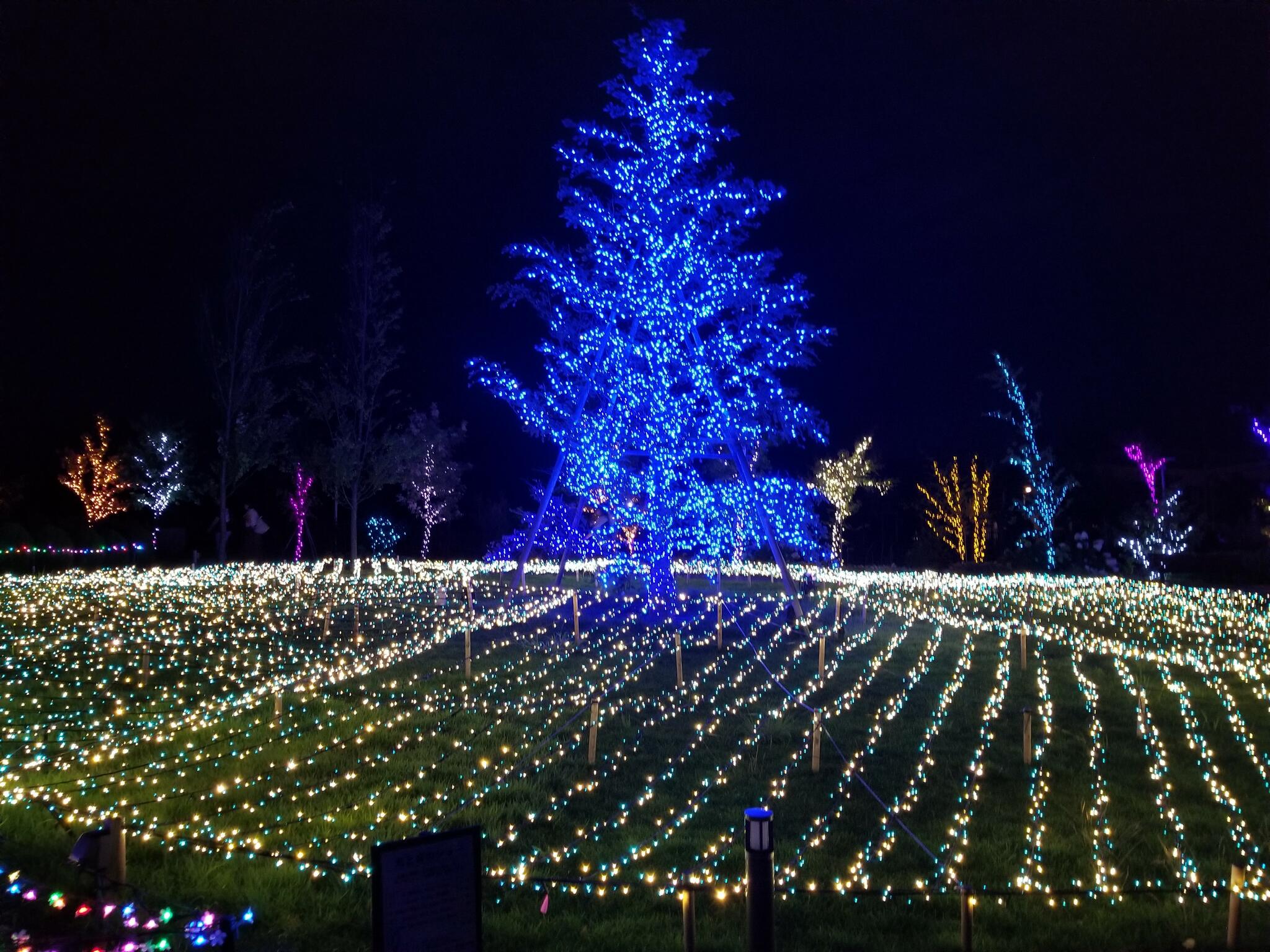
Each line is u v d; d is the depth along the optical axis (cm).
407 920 425
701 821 803
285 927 580
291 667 1515
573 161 1945
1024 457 3316
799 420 1998
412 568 3469
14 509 3766
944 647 1698
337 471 3441
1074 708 1209
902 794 873
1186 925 599
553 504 2339
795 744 1046
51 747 1012
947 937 582
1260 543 3394
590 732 977
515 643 1714
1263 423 3250
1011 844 751
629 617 1991
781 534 2016
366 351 3481
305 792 865
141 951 501
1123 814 823
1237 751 1021
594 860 714
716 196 1939
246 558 3906
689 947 520
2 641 1717
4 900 581
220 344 3462
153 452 3809
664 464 1988
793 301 1970
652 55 1912
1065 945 573
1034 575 3172
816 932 591
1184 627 1956
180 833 745
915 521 4044
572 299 2020
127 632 1877
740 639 1762
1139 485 3656
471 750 1007
